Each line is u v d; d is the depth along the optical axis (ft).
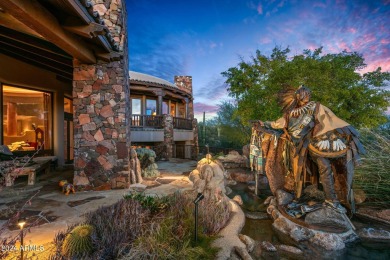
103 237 8.15
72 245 7.61
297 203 13.32
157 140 43.68
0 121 23.48
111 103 19.35
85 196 16.96
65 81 32.53
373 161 15.57
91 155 18.95
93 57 18.40
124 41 20.12
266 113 24.90
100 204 14.94
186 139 53.78
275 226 12.39
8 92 25.48
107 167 19.13
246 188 20.79
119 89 19.45
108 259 7.69
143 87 46.26
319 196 14.24
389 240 10.77
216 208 12.40
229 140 58.75
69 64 21.95
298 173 13.03
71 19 12.55
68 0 10.15
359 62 27.30
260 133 17.44
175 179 23.66
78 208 14.15
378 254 9.86
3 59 23.32
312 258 9.61
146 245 7.99
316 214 11.45
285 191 14.71
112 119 19.34
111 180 19.17
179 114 62.34
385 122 25.61
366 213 13.24
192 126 58.70
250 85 29.32
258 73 29.76
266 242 10.64
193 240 9.43
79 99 19.07
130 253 7.60
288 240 11.21
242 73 29.58
